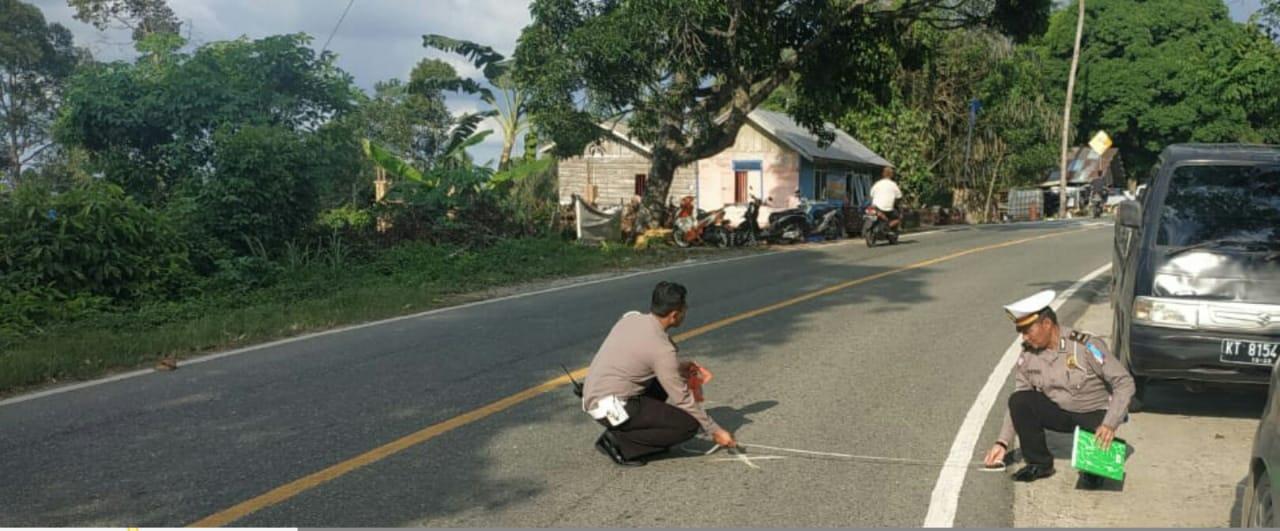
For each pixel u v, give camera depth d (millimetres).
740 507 5312
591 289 14805
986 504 5414
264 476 5777
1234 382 6867
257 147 16875
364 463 6020
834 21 22266
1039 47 58312
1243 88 13391
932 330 10656
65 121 20453
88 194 14047
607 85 20922
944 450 6363
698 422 6141
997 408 7379
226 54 21781
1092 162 56812
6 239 13016
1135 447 6625
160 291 13938
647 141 23312
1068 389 5676
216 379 8539
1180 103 54031
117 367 9211
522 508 5281
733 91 23859
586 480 5750
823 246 23406
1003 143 44281
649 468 5996
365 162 26875
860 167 36562
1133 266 7500
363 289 14438
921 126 38812
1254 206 7449
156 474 5820
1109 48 56531
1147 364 7051
